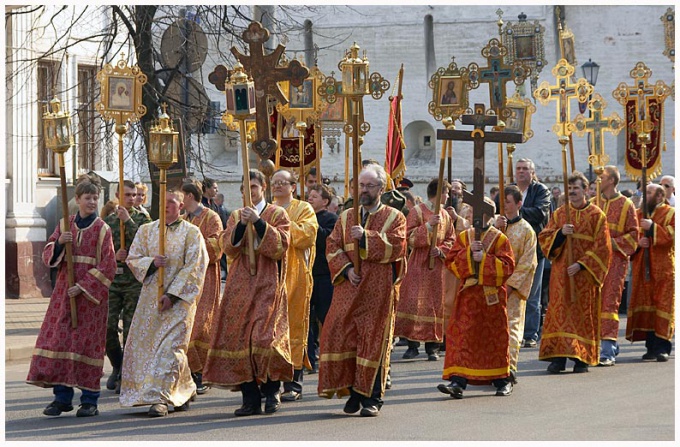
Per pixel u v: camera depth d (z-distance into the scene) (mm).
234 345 11289
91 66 26891
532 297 16969
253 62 12719
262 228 11281
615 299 15188
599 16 38281
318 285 13844
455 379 12367
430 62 39906
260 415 11391
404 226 11305
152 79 20656
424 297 15633
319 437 10078
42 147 26219
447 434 10180
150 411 11453
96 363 11555
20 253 24812
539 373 14305
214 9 22406
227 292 11398
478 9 39312
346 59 11664
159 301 11578
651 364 15195
